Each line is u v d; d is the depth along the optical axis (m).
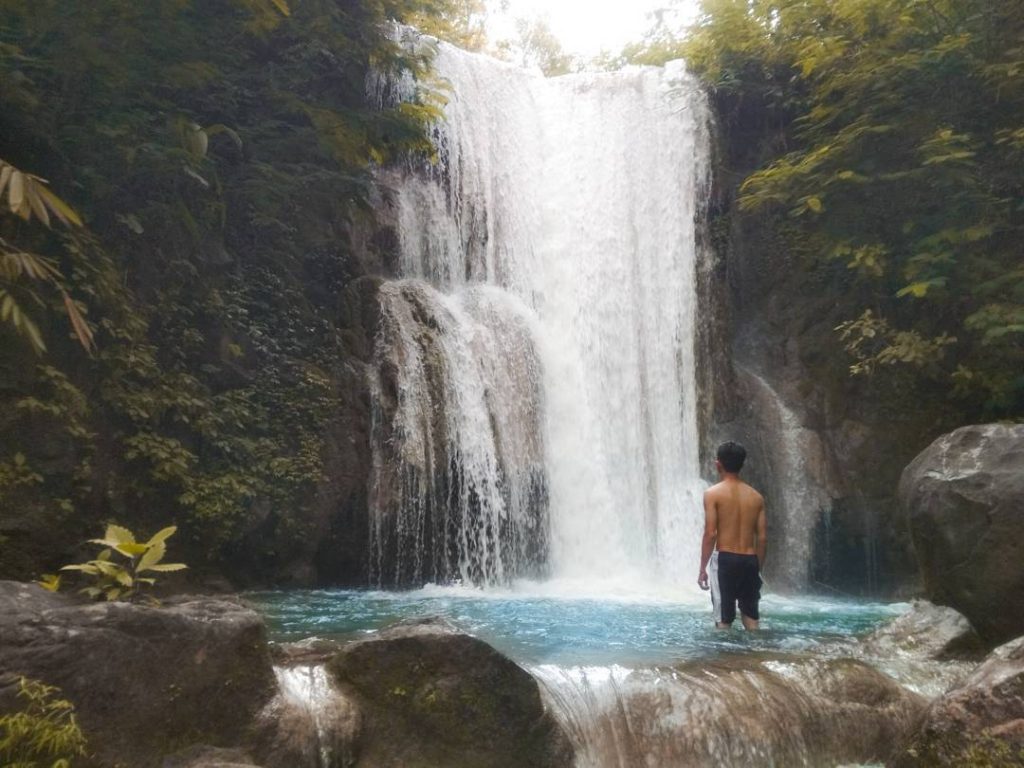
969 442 6.84
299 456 11.94
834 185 15.52
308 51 14.09
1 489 8.35
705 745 4.78
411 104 14.61
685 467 16.27
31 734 3.38
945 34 14.68
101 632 3.74
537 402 15.23
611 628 7.68
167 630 3.92
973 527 6.40
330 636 6.91
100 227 10.45
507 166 18.30
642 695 4.98
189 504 10.42
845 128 15.34
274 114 14.09
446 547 12.98
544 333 16.39
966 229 14.00
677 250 17.58
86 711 3.62
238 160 13.38
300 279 13.88
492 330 15.10
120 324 9.93
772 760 4.82
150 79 11.06
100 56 9.72
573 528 14.70
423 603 10.01
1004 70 13.89
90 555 9.16
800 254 17.12
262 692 4.13
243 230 13.28
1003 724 4.03
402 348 13.59
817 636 7.16
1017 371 13.95
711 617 8.59
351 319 13.74
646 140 18.53
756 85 18.62
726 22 18.08
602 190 18.47
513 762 4.39
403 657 4.50
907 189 15.34
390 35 16.36
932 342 14.72
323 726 4.21
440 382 13.65
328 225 14.69
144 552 4.69
